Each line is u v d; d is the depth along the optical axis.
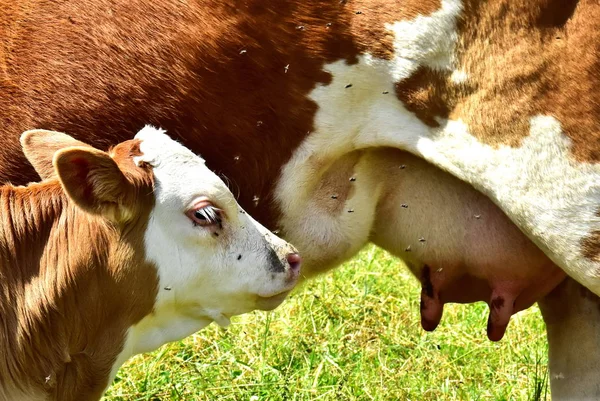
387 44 4.83
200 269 4.89
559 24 4.63
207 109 4.90
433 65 4.80
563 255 4.82
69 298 4.77
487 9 4.68
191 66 4.86
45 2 4.90
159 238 4.82
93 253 4.76
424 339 6.83
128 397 6.15
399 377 6.38
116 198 4.67
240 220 4.92
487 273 5.20
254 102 4.91
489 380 6.41
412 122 4.91
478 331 6.92
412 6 4.77
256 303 5.03
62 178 4.46
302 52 4.87
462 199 5.08
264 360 6.44
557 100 4.66
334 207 5.14
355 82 4.91
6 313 4.76
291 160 5.00
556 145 4.70
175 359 6.52
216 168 5.02
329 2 4.84
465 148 4.82
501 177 4.79
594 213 4.72
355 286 7.36
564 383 5.42
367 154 5.08
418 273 5.39
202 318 5.07
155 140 4.83
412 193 5.14
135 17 4.86
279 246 4.97
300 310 7.06
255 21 4.84
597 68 4.61
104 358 4.86
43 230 4.82
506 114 4.71
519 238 5.07
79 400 4.88
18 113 4.89
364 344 6.81
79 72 4.87
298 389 6.21
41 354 4.78
